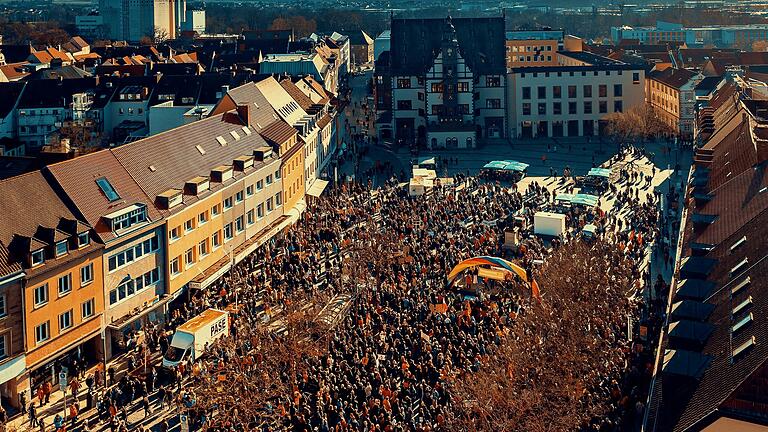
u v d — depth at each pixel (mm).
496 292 100812
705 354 61312
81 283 85875
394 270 107750
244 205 118938
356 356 80062
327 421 69625
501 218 136750
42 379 82062
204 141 119062
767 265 65938
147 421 75188
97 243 87875
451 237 124000
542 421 64688
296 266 109312
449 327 87250
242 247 117125
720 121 148625
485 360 76688
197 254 105625
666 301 91562
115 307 90875
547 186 170125
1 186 83125
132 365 85188
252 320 91750
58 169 90312
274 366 78688
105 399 76438
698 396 56062
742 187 93750
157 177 103438
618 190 163875
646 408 65625
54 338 82438
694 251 84812
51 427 74750
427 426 66562
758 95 152875
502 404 66375
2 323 76875
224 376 75500
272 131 139125
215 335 87125
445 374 74688
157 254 97750
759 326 56969
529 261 109688
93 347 89000
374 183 174000
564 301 87875
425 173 166000
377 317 90188
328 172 181375
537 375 70938
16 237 80188
